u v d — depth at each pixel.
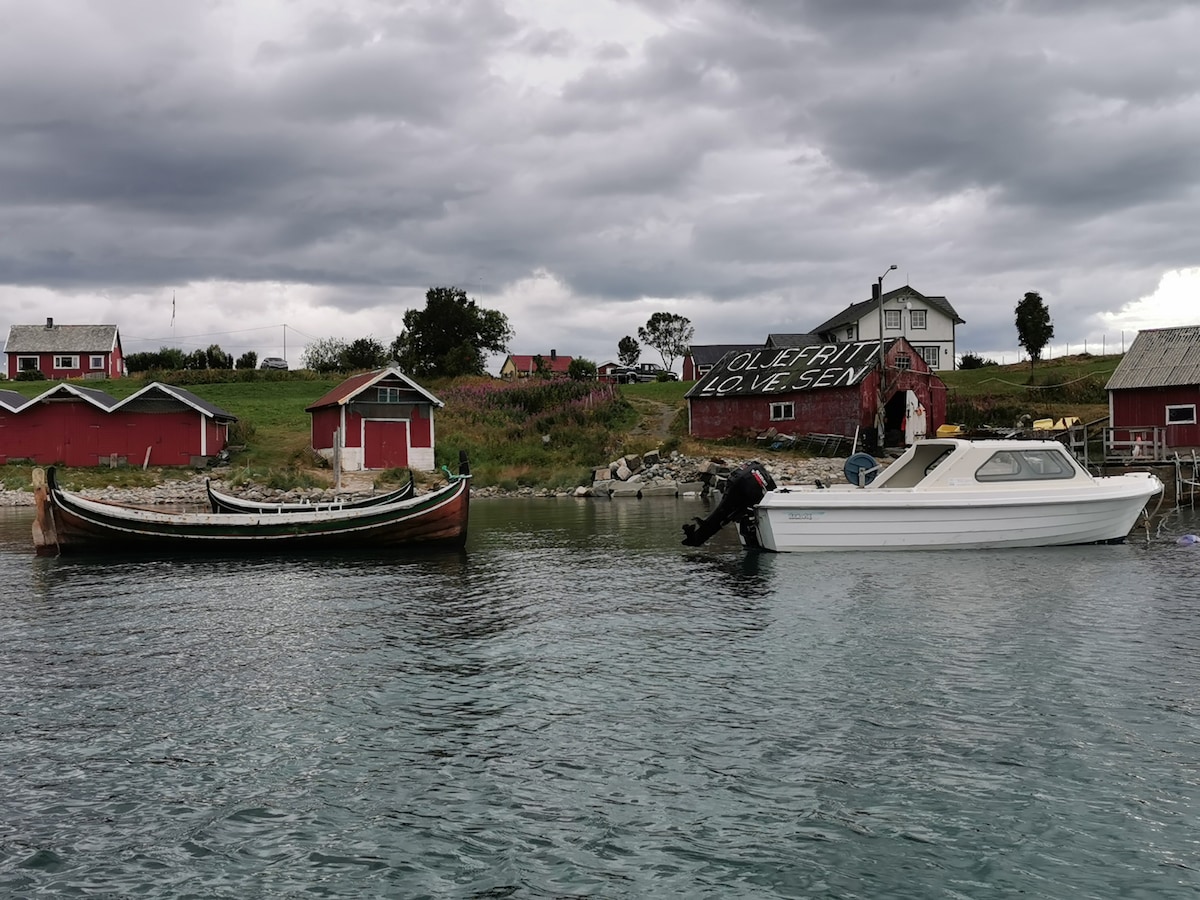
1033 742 8.55
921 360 55.16
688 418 60.97
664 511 34.19
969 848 6.67
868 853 6.62
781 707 9.63
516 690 10.38
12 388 69.75
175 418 46.25
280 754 8.53
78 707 9.92
